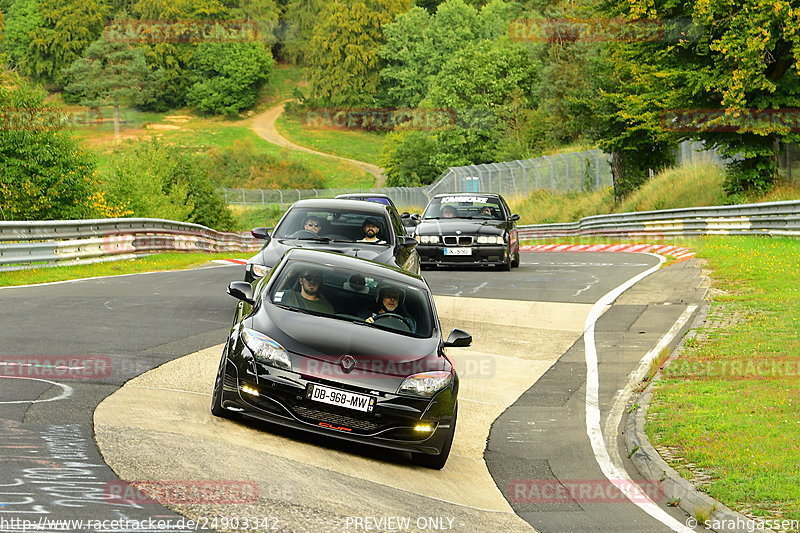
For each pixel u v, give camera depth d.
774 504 25.97
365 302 32.69
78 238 88.12
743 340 49.50
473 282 76.94
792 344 47.62
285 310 31.58
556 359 48.94
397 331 31.83
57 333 43.97
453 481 29.00
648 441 33.31
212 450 26.31
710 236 124.56
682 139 143.50
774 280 69.81
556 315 60.72
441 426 29.80
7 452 23.47
